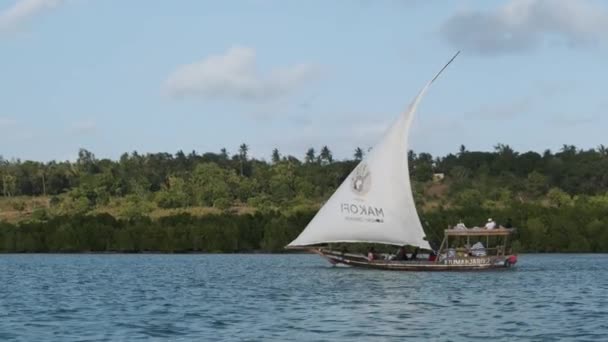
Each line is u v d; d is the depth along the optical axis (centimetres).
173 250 18162
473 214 18025
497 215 17838
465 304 6269
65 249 18300
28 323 5269
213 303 6362
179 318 5466
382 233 9275
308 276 9112
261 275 9538
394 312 5775
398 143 9231
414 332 4856
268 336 4716
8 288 7912
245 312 5775
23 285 8300
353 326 5091
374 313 5716
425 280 8412
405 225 9275
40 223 19038
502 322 5272
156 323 5231
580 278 8950
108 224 19000
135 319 5428
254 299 6650
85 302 6488
